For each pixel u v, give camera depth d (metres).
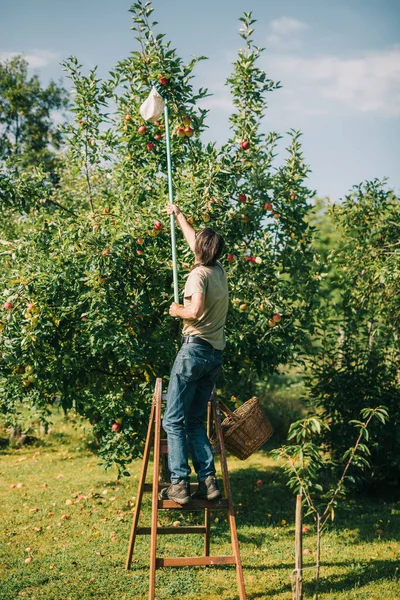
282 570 5.93
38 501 8.45
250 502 8.80
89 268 6.45
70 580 5.52
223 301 4.57
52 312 6.69
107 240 6.52
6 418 8.46
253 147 7.34
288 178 7.62
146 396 7.08
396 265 8.23
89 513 7.86
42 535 6.94
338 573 5.89
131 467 10.69
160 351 7.04
